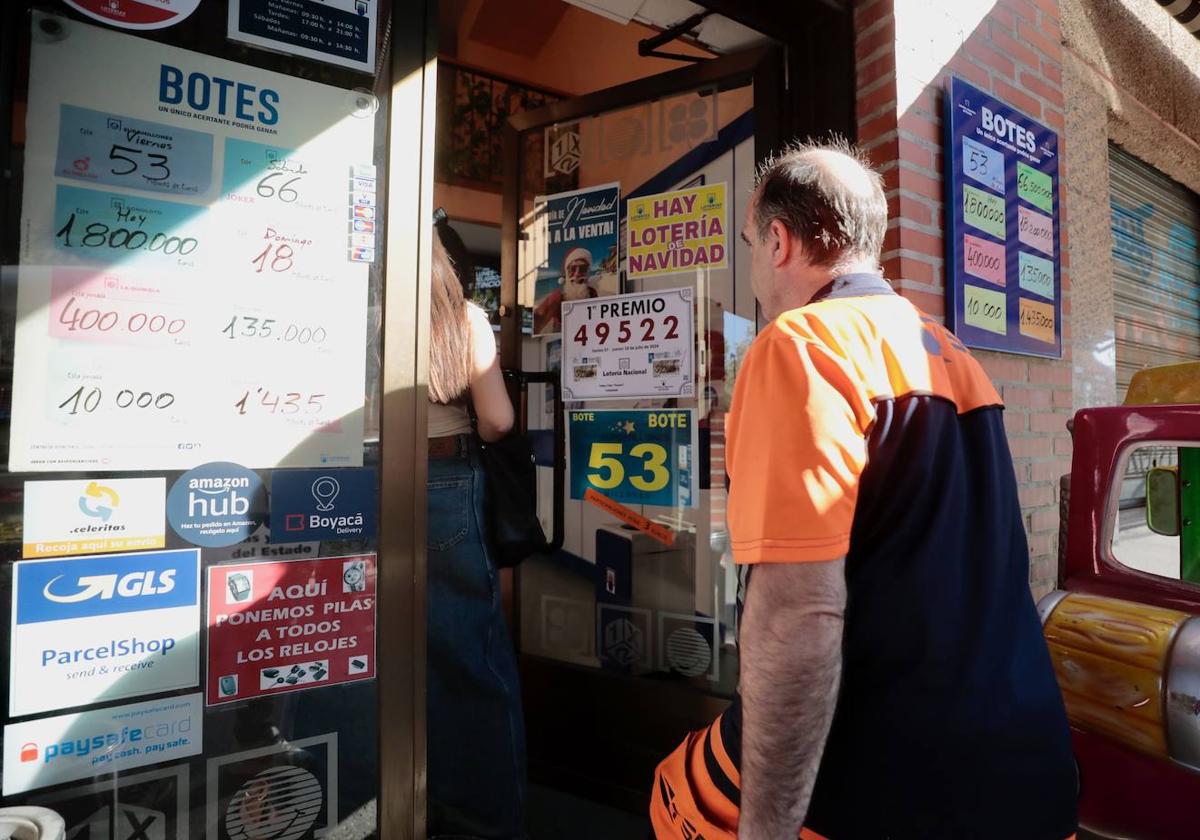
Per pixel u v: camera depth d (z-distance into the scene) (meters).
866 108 2.43
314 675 1.36
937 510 0.87
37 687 1.14
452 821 1.82
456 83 4.67
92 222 1.18
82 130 1.17
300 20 1.35
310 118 1.36
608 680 2.50
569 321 2.70
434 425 1.87
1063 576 1.66
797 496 0.80
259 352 1.31
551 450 2.74
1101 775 1.35
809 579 0.79
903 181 2.35
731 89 2.47
